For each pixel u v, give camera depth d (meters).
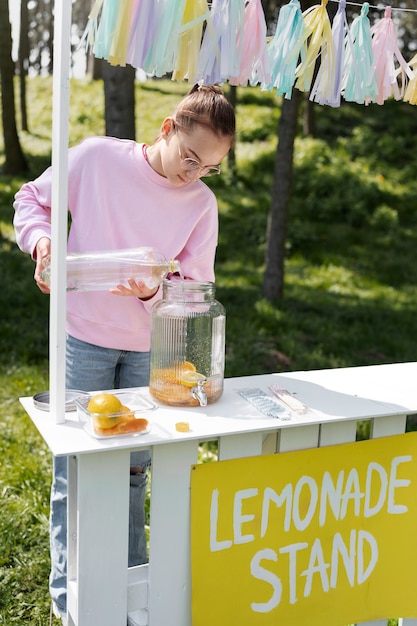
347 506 1.96
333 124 12.62
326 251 8.89
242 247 8.60
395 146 11.95
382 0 3.87
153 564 1.78
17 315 5.76
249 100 12.99
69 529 1.92
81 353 2.14
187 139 1.85
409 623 2.11
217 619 1.84
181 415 1.81
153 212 2.05
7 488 3.10
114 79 5.02
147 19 1.60
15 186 9.55
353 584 2.00
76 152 2.04
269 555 1.88
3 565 2.63
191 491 1.76
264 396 1.97
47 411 1.83
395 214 10.05
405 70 1.98
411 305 7.36
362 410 1.92
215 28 1.65
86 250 2.04
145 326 2.15
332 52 1.84
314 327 6.20
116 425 1.67
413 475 2.03
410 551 2.06
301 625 1.95
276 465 1.84
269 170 10.90
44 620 2.36
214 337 1.87
